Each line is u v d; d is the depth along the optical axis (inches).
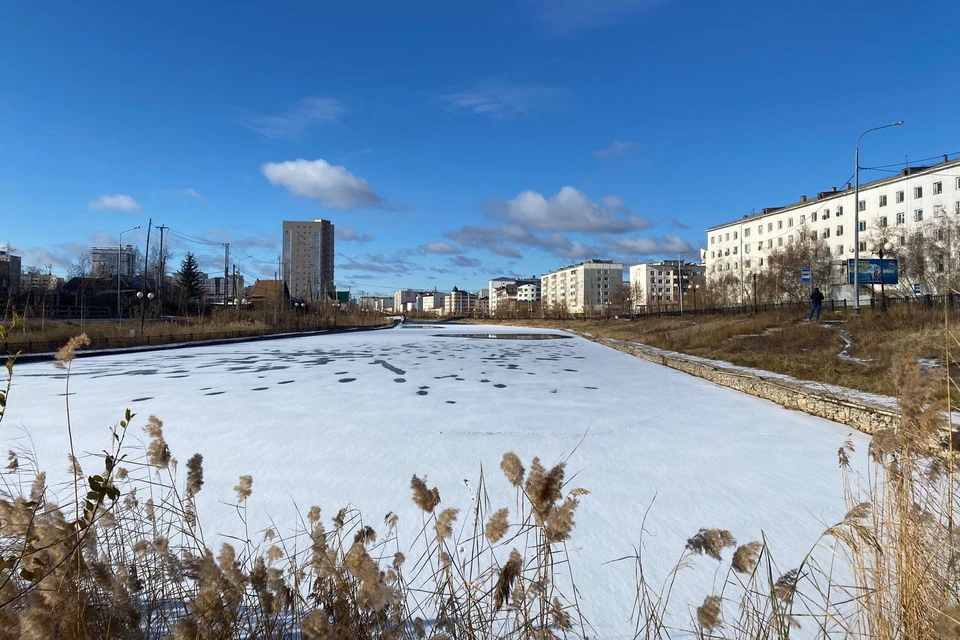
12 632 61.7
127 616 74.7
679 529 159.5
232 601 71.9
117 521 95.9
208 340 1074.7
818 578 125.8
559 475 74.6
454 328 2353.6
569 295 4955.7
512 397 401.1
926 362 374.6
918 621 77.3
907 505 84.3
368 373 558.3
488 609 90.5
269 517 166.2
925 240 1501.0
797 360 501.4
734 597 118.5
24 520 70.6
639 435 279.4
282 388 445.1
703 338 845.8
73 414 330.0
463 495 187.6
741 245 2861.7
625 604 116.5
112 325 1043.3
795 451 247.9
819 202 2375.7
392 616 72.1
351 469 217.8
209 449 248.2
